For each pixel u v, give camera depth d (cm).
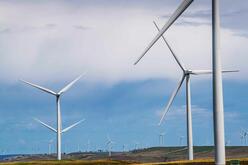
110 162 13750
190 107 10406
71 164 13425
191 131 10338
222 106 5547
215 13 5672
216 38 5653
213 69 5631
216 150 5456
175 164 10194
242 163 9381
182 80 10438
